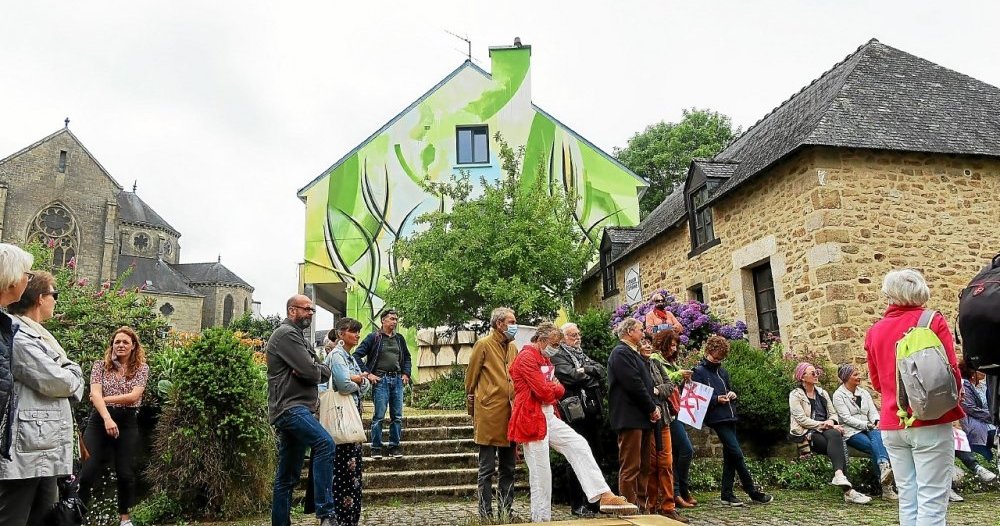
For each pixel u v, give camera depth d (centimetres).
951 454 338
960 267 802
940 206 813
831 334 759
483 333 1253
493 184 1592
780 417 714
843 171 798
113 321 755
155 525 566
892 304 377
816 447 631
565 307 1299
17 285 269
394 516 583
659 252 1211
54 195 3603
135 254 4503
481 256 1181
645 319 804
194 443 585
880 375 369
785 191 851
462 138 1666
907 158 819
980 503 584
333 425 481
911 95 922
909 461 357
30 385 269
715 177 1000
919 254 793
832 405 658
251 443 604
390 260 1552
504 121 1653
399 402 757
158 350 774
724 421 593
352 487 493
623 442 506
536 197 1252
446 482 702
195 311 4312
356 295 1533
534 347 489
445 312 1206
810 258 797
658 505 529
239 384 604
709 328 896
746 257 930
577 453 478
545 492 466
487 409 503
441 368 1473
